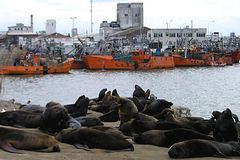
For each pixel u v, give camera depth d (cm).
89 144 1191
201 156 1154
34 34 16675
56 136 1262
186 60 11069
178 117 1633
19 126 1441
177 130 1293
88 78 8056
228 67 11675
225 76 8938
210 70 10544
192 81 7725
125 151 1188
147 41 13450
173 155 1129
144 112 1778
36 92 5597
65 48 12456
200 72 9875
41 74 8406
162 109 1770
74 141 1206
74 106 1761
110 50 11325
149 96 2327
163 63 10431
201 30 15212
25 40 14900
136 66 9950
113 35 15488
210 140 1239
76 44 12488
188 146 1148
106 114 1800
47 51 11144
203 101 4812
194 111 3922
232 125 1345
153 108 1772
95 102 2184
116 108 1806
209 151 1163
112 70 9775
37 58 8700
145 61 10069
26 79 7500
